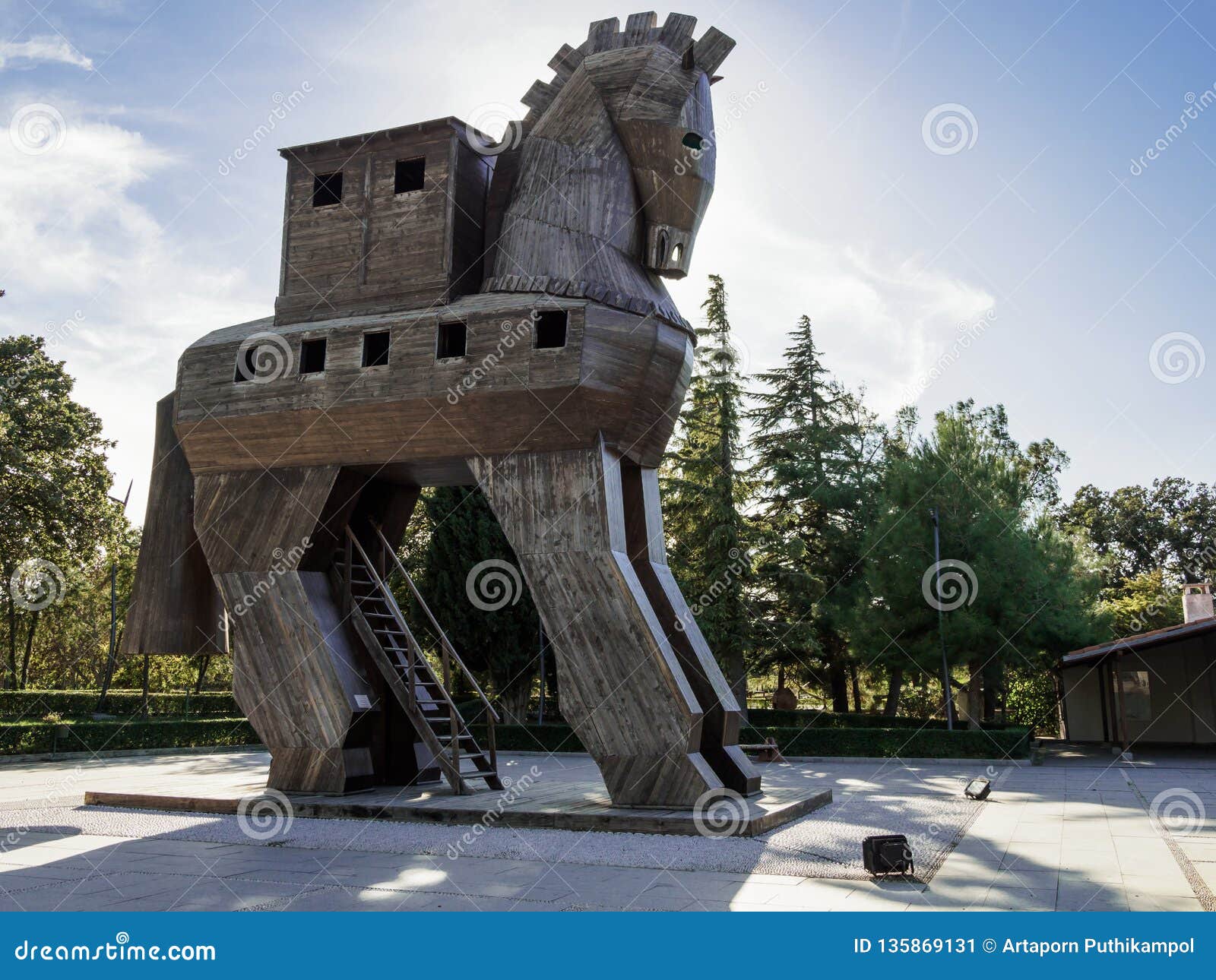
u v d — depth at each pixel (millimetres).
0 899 8570
